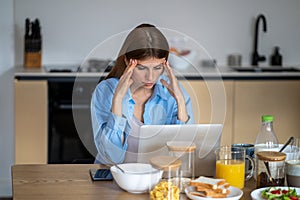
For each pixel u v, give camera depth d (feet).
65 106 16.26
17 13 18.03
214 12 18.74
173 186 7.55
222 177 8.09
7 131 17.58
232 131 16.89
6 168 17.71
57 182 8.35
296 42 19.21
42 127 16.22
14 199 7.54
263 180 8.05
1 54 17.31
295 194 7.46
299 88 16.94
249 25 18.94
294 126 17.08
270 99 16.90
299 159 8.63
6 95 17.44
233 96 16.76
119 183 7.88
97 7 18.30
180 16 18.61
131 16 18.44
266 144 8.55
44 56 18.31
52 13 18.17
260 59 18.78
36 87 16.07
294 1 19.04
